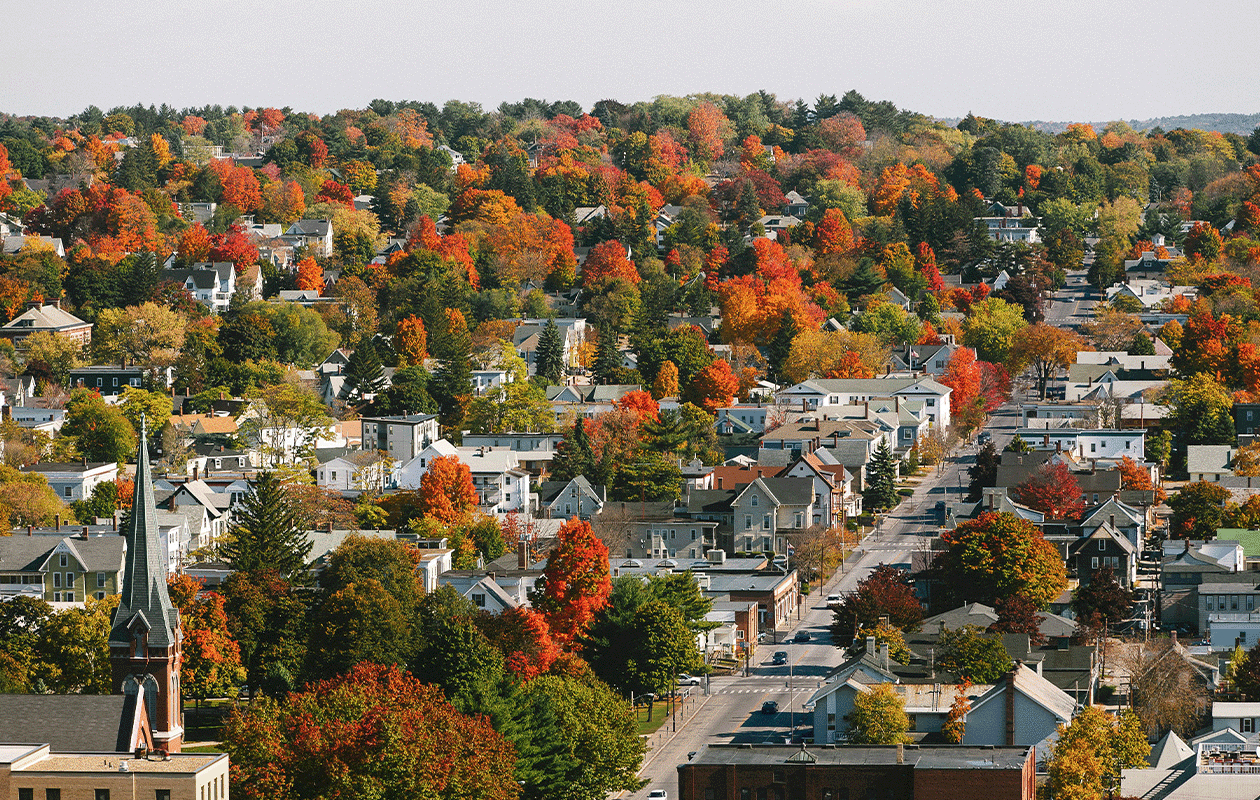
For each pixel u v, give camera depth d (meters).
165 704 157.75
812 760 173.12
